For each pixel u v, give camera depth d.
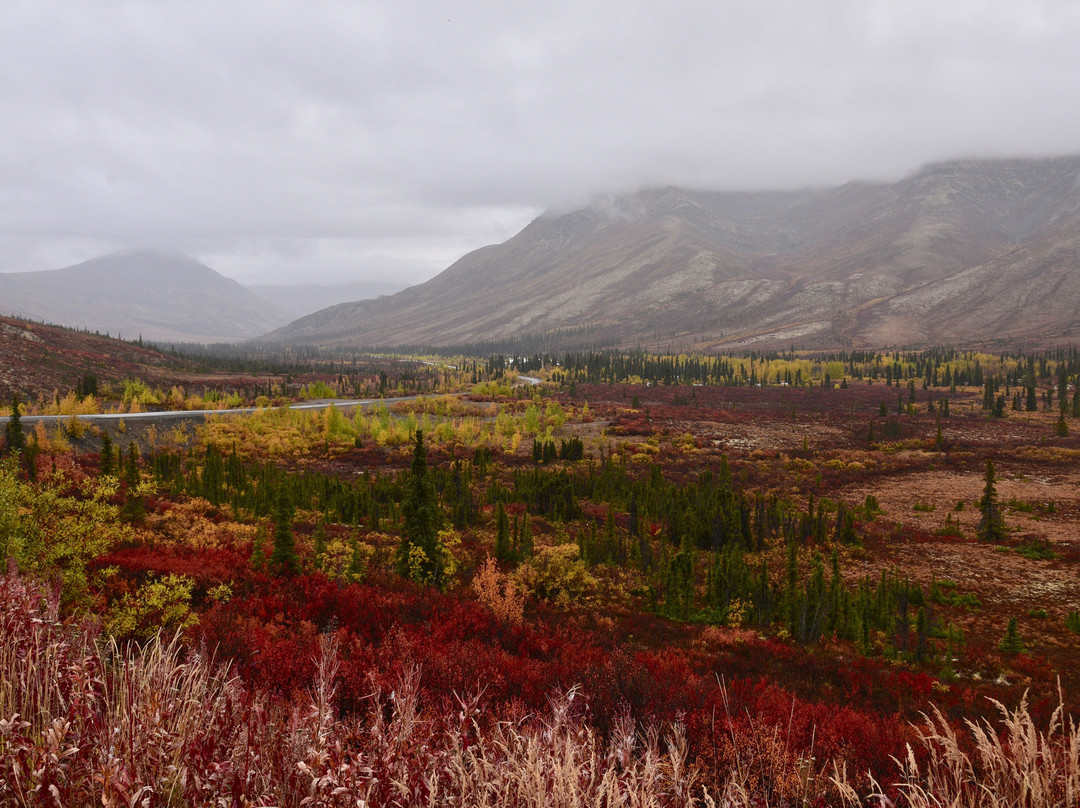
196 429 102.94
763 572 40.38
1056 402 178.25
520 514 64.50
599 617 34.28
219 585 22.22
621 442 120.44
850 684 26.19
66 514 11.70
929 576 50.00
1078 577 48.88
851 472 96.88
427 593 29.23
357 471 91.31
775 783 6.04
